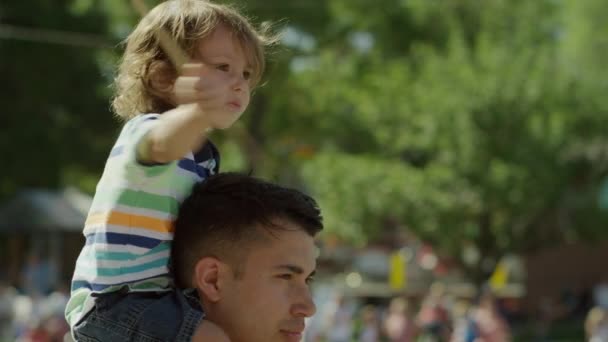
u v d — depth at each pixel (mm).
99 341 3080
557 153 30578
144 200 3029
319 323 22234
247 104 3135
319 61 41188
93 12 35062
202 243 3148
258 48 3291
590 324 22828
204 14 3191
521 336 33562
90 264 3107
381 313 28094
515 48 32969
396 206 31094
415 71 37469
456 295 31562
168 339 3016
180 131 2801
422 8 41188
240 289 3152
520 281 37875
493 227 31156
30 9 34156
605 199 32781
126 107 3293
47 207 31000
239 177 3271
